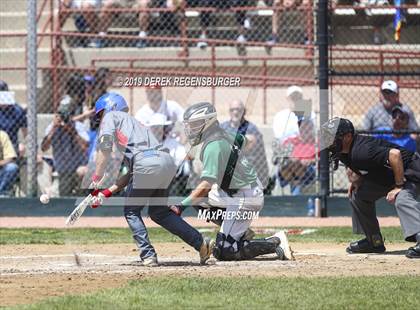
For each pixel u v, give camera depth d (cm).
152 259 2358
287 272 2212
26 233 3447
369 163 2484
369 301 1752
